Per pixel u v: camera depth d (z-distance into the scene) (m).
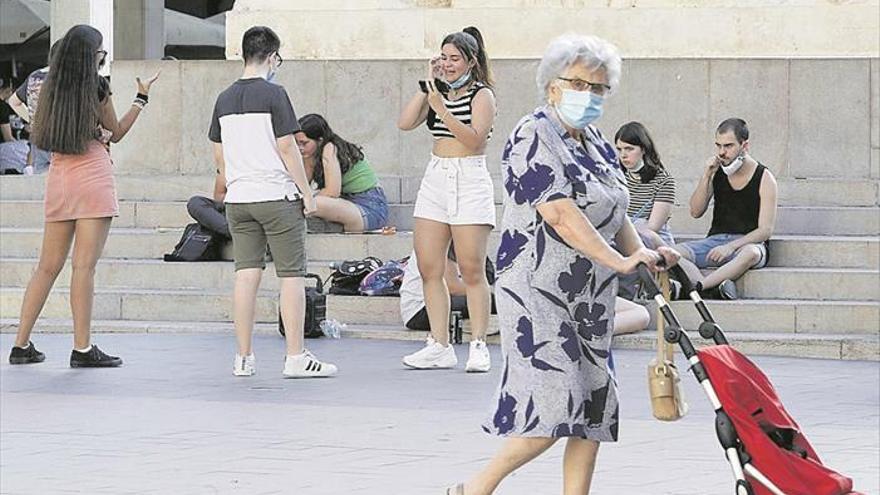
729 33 38.41
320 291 30.89
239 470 18.52
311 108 38.09
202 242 33.84
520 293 14.55
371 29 39.94
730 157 31.22
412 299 30.50
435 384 25.17
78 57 26.20
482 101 25.23
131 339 30.88
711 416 22.33
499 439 20.48
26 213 36.44
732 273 30.81
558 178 14.32
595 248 14.20
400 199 36.81
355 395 24.08
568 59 14.33
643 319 29.44
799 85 36.12
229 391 24.44
